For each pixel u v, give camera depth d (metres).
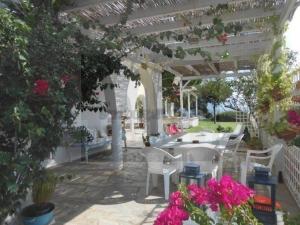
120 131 6.18
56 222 3.34
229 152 6.23
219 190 1.30
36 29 2.57
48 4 2.96
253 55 6.45
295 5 3.65
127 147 9.25
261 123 6.63
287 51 4.56
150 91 8.02
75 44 3.00
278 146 4.18
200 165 4.26
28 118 2.38
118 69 4.26
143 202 4.00
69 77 2.80
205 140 5.50
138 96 13.55
